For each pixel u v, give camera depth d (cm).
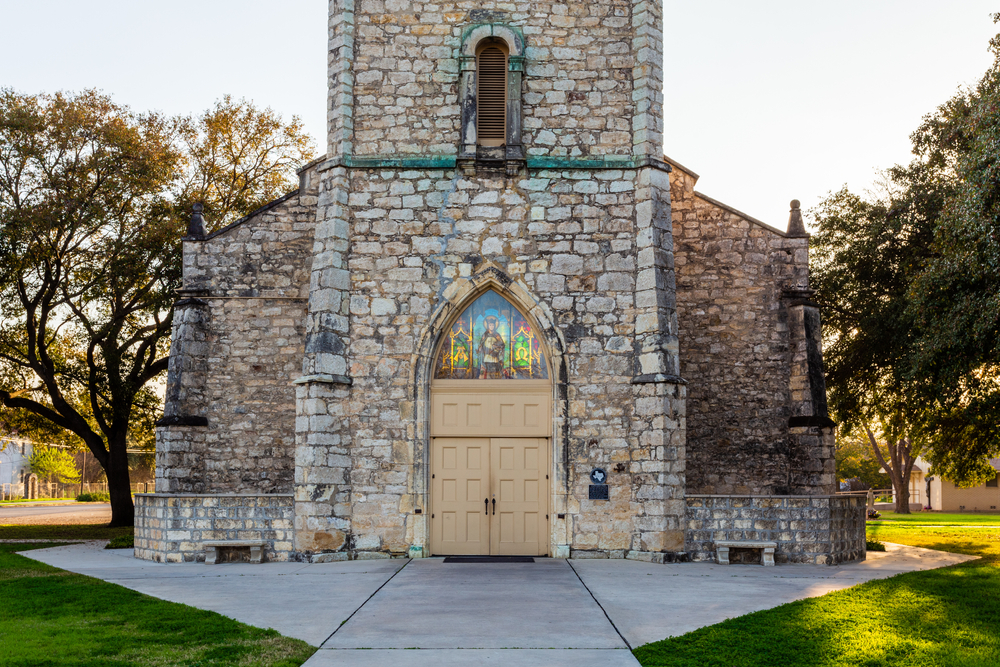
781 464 2080
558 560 1648
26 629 1030
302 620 1076
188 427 2095
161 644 939
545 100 1808
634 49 1814
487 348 1775
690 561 1653
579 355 1733
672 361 1702
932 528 3212
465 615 1104
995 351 1664
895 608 1167
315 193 2209
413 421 1717
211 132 3597
